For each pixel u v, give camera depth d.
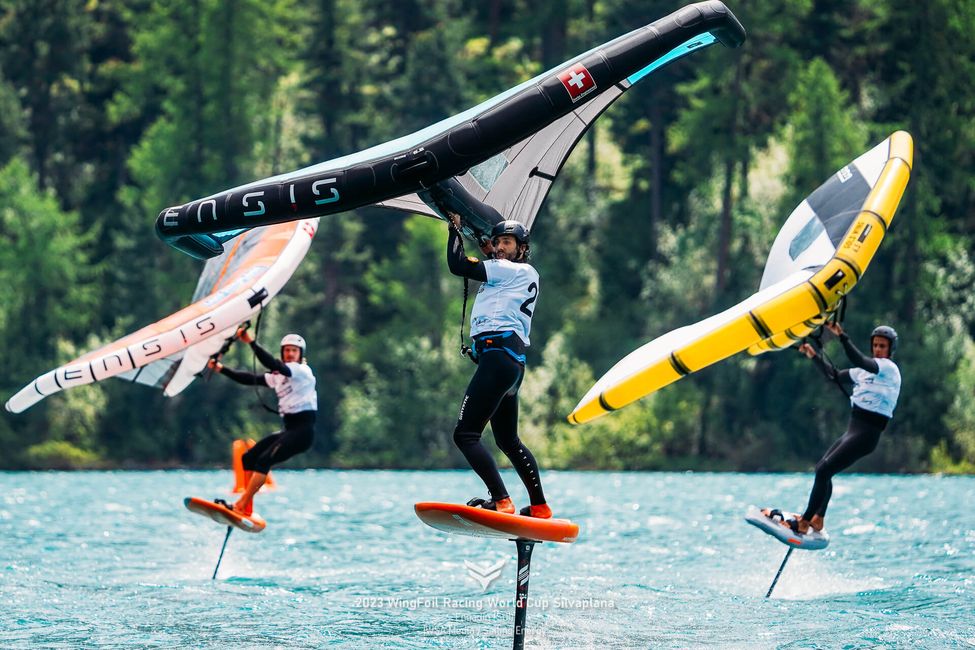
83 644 22.48
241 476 33.59
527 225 23.94
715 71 144.12
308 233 33.09
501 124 20.92
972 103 137.38
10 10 169.50
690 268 143.50
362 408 141.38
